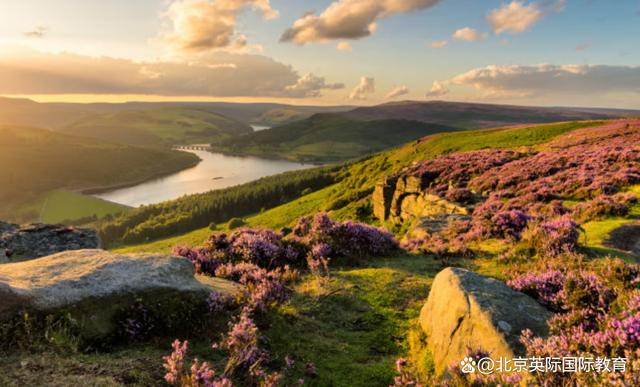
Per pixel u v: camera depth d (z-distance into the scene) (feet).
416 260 38.65
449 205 76.18
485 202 74.74
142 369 15.33
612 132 153.79
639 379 11.93
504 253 36.06
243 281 28.30
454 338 18.83
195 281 22.97
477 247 40.42
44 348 15.48
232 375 16.11
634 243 38.04
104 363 15.38
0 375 13.21
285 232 49.16
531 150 150.20
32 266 20.76
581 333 15.66
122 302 18.84
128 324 18.22
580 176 73.77
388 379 18.31
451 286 20.98
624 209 47.26
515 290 21.70
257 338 19.40
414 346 21.21
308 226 44.57
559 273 22.95
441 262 36.76
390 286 29.71
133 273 20.52
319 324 23.53
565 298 20.21
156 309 19.47
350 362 19.63
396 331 23.21
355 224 43.57
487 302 19.04
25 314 16.16
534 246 35.19
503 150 151.53
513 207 64.44
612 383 12.24
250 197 529.04
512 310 18.72
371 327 23.72
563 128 226.99
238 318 21.26
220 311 21.39
